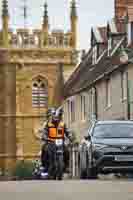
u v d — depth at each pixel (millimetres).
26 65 98938
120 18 59375
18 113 96438
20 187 20938
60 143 28094
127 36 51750
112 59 53188
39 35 99500
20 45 98938
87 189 20000
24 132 97438
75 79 74312
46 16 100438
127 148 27875
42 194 18500
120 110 48594
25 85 98938
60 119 28359
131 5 53125
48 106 98125
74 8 100438
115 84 49875
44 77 99375
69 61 98500
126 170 27906
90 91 58438
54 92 97188
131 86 45938
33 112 98562
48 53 99062
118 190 19531
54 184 22219
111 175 32312
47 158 28281
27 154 96812
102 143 28188
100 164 27812
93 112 57188
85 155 29266
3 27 99562
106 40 63594
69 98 71062
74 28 99375
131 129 29766
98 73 56250
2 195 18219
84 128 61625
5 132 59562
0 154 77938
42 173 30344
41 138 28469
